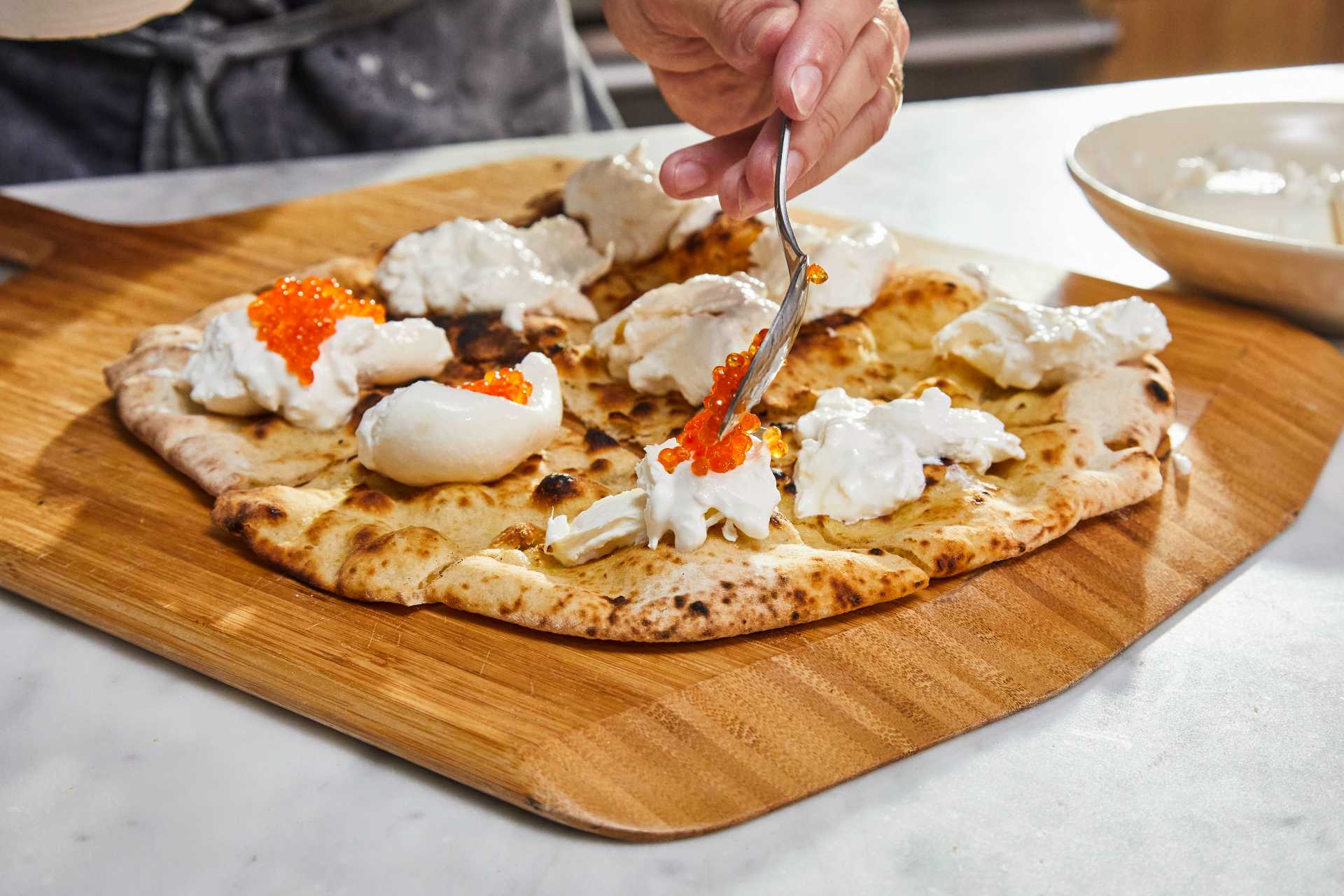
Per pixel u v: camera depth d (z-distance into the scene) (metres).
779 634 0.50
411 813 0.45
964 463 0.55
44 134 0.87
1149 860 0.44
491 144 0.87
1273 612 0.51
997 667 0.49
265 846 0.44
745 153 0.58
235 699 0.49
